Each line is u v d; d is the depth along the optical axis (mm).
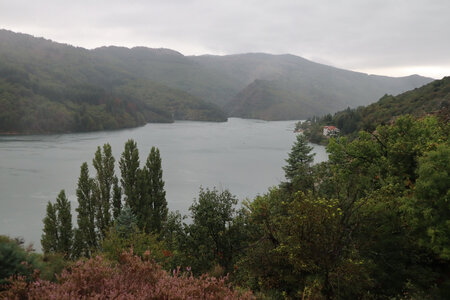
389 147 24469
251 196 87062
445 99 131750
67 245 35031
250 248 15469
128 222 32500
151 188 40094
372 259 14414
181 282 6500
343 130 191625
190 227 19359
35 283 6156
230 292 6891
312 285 11742
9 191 83125
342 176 24031
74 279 6387
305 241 12727
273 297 12219
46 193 82062
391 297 12797
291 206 14352
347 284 12109
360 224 14328
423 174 14977
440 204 14094
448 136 23797
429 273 13805
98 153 38750
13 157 135750
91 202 37969
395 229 15117
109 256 17922
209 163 138125
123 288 6266
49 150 159125
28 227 59406
